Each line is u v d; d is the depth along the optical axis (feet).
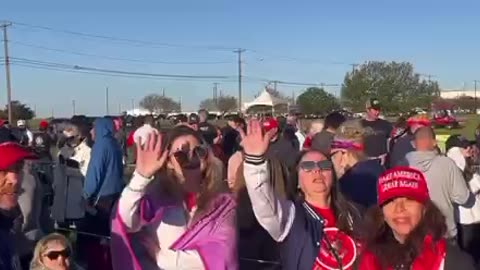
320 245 11.59
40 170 27.86
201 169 11.75
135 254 11.30
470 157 26.25
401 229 10.24
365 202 16.02
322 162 12.11
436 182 20.40
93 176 25.53
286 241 11.70
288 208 11.73
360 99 191.11
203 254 11.53
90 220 25.41
